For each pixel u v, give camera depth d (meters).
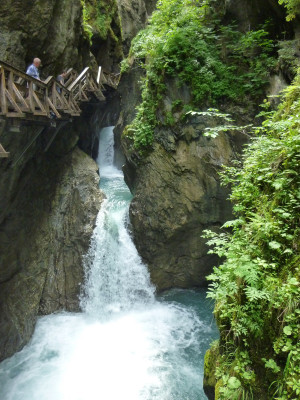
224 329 3.32
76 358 7.22
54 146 10.30
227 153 7.87
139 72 11.98
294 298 2.57
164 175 8.59
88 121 13.97
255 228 3.33
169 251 8.93
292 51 6.84
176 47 8.23
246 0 7.91
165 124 8.53
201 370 6.64
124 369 6.77
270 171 3.70
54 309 8.97
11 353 7.30
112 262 9.28
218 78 8.08
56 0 8.93
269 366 2.53
